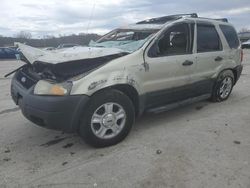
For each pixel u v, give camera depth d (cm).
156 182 350
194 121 554
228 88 685
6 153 435
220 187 339
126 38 545
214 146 444
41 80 427
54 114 397
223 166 384
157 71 490
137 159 406
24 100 427
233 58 669
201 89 596
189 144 452
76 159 411
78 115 410
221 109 625
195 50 564
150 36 498
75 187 344
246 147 441
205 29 598
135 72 460
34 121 429
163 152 425
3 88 912
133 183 349
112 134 448
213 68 614
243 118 569
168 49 517
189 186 341
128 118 459
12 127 540
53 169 385
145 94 482
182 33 545
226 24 666
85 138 430
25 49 507
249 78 1017
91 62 434
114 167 386
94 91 416
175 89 530
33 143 468
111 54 448
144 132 502
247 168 379
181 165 387
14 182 357
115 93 438
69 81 405
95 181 355
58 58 423
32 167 392
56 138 485
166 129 514
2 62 2509
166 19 578
